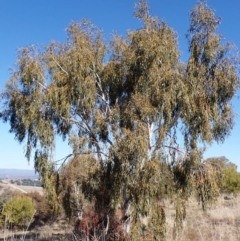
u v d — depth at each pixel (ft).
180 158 46.42
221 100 48.32
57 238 58.08
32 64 47.44
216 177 46.88
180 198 46.37
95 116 48.42
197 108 45.21
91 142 48.60
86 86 47.21
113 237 44.52
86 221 44.19
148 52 45.24
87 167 47.83
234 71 47.24
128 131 43.04
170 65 45.98
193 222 60.70
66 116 47.29
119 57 52.65
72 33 52.19
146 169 42.04
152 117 43.96
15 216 81.92
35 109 47.01
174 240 48.52
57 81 48.29
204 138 44.98
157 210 44.45
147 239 43.65
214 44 46.55
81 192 50.83
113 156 44.04
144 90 45.32
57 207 53.47
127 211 47.47
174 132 48.78
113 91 52.70
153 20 48.47
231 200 102.58
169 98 43.27
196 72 46.47
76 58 47.55
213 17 47.09
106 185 46.39
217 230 55.26
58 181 51.39
